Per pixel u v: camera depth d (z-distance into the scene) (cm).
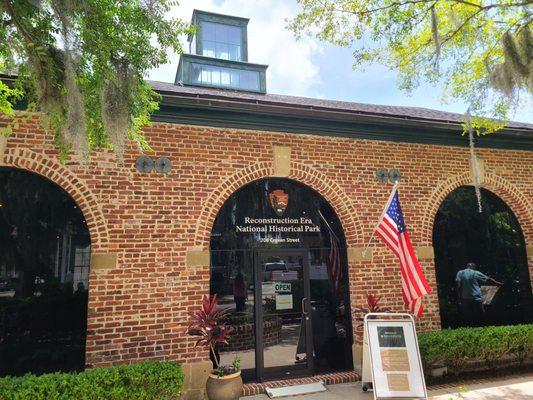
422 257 777
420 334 690
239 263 695
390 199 660
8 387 452
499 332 713
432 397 598
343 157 757
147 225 620
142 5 427
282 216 733
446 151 838
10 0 379
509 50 593
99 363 566
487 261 882
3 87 455
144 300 600
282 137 725
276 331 698
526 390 627
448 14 679
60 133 442
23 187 612
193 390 602
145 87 458
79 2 382
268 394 620
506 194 888
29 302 590
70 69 378
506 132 855
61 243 613
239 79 1043
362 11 659
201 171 664
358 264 733
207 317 569
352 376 684
